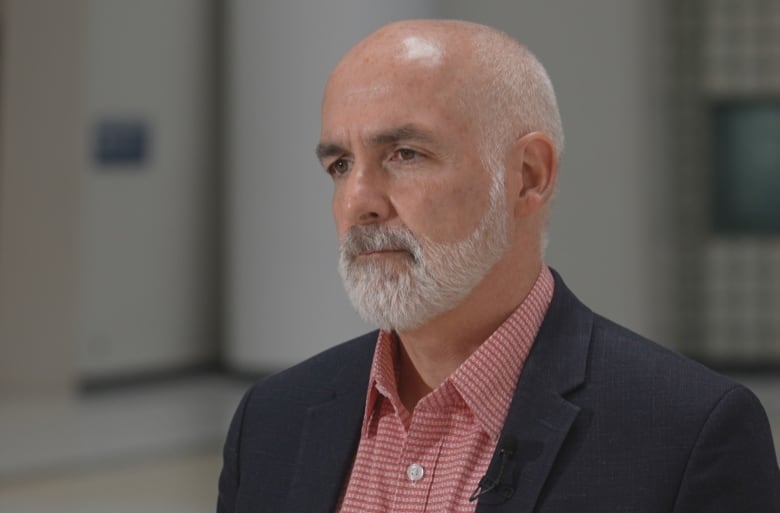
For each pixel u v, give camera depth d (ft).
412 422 8.78
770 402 44.42
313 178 48.98
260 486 9.51
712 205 52.03
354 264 8.55
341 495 9.09
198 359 53.83
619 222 46.91
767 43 51.03
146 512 27.94
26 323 49.44
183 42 52.47
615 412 8.39
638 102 46.91
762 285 51.65
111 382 50.16
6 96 49.49
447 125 8.27
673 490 8.04
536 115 8.78
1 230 49.73
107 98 49.49
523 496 8.19
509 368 8.74
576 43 46.80
